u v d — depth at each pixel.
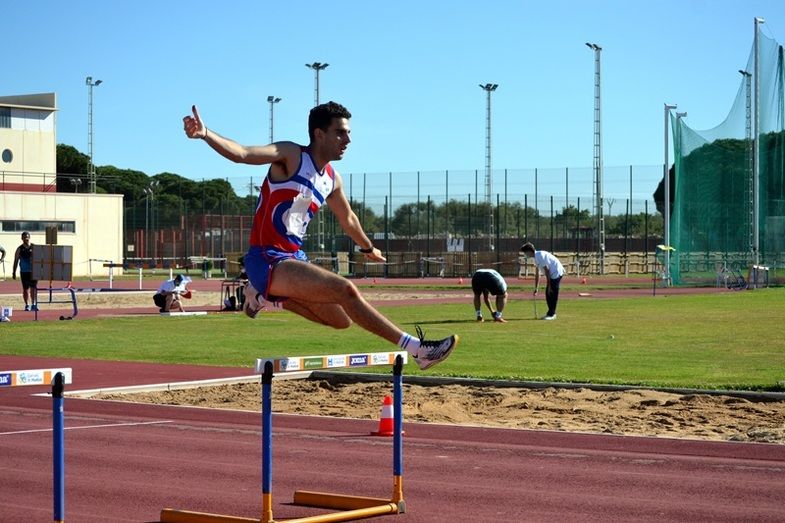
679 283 53.84
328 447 12.15
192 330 28.56
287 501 9.42
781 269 50.62
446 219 72.00
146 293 47.50
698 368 19.08
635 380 17.22
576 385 16.70
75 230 69.62
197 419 14.32
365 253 9.34
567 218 72.62
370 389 17.39
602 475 10.48
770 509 9.01
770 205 50.06
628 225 76.88
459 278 66.81
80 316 33.84
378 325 8.01
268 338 25.83
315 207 8.53
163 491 9.83
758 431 12.97
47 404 15.98
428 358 8.01
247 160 7.83
